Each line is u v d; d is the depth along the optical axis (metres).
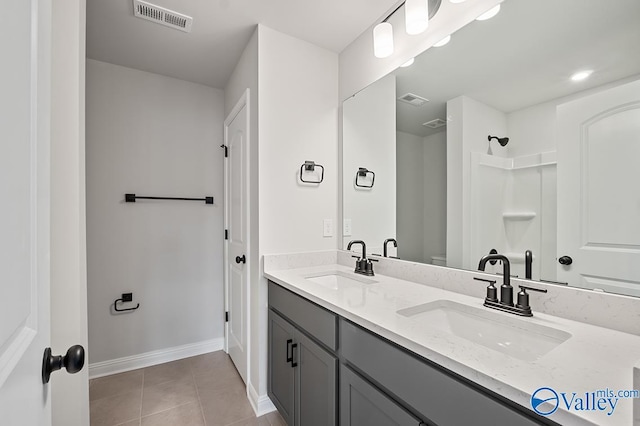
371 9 1.60
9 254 0.37
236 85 2.19
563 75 0.95
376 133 1.71
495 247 1.13
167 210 2.35
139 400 1.81
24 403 0.42
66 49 1.06
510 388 0.55
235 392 1.90
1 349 0.34
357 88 1.85
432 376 0.71
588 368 0.61
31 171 0.46
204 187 2.50
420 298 1.14
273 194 1.76
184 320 2.40
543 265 0.99
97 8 1.58
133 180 2.22
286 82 1.81
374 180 1.73
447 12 1.30
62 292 1.04
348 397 1.01
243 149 2.00
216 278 2.54
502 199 1.11
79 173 1.08
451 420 0.66
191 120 2.45
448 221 1.32
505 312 0.96
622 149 0.83
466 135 1.25
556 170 0.97
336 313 1.07
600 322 0.85
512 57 1.09
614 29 0.85
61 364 0.55
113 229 2.15
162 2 1.54
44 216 0.53
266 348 1.72
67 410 1.05
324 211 1.95
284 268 1.77
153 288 2.29
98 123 2.11
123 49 1.99
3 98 0.35
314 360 1.21
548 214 0.98
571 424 0.48
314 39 1.87
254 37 1.78
